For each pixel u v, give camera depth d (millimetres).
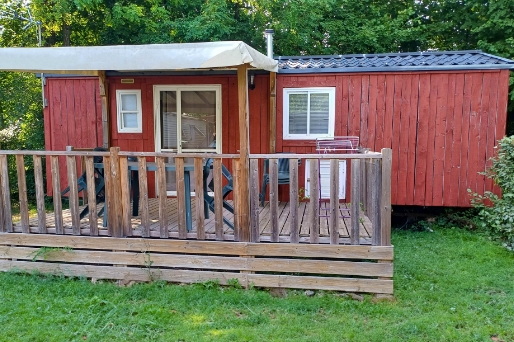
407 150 6754
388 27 13031
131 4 11266
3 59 4348
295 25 11992
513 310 3932
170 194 7184
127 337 3475
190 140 7109
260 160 6941
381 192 4137
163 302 4094
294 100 6891
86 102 7434
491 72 6434
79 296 4266
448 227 7199
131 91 7094
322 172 6793
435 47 13992
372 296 4203
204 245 4445
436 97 6621
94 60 4223
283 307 4016
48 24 11812
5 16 12148
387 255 4156
